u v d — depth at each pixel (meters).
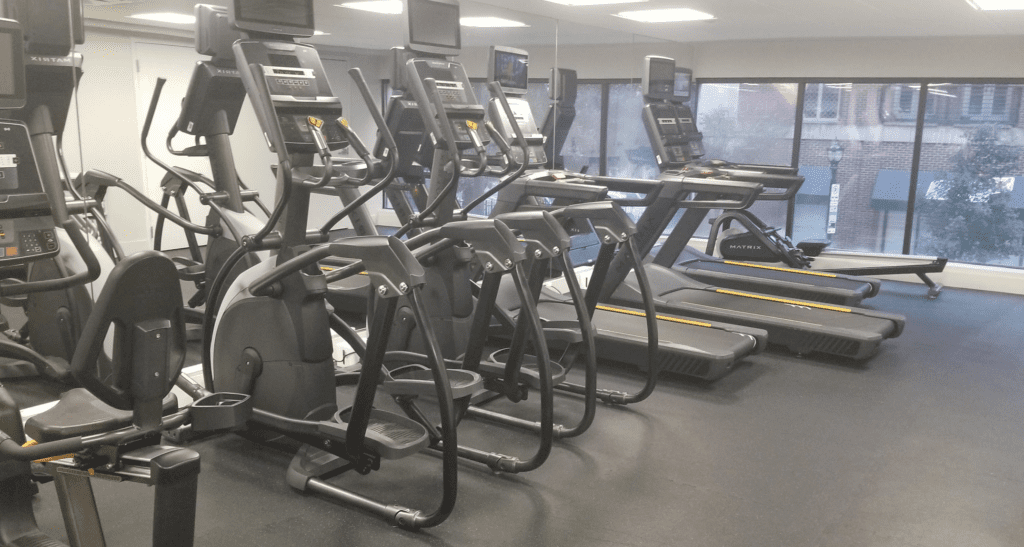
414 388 2.95
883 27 6.19
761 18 5.74
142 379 1.79
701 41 7.54
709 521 2.71
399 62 4.14
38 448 1.77
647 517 2.73
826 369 4.61
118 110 3.36
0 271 3.10
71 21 2.99
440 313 3.91
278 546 2.48
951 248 7.52
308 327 2.99
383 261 2.44
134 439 1.84
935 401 4.04
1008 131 7.04
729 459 3.25
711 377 4.15
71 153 3.23
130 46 3.36
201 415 2.33
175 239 3.72
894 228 7.68
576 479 3.03
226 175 3.59
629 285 5.46
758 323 4.93
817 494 2.95
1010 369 4.64
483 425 3.58
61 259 3.11
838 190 7.79
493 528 2.63
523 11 5.36
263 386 3.08
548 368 2.83
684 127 6.27
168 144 3.47
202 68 3.37
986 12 5.27
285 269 2.82
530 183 4.86
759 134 7.75
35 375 3.23
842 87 7.53
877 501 2.90
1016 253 7.28
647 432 3.55
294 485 2.85
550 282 5.61
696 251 6.98
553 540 2.56
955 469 3.20
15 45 2.43
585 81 6.01
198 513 2.68
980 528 2.71
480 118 3.85
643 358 4.36
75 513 2.07
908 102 7.35
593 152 6.22
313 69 3.06
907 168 7.49
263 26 2.94
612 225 3.43
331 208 4.51
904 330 5.57
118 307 1.70
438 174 3.87
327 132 3.01
